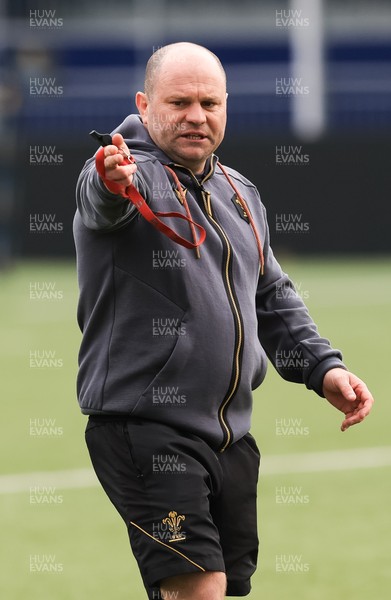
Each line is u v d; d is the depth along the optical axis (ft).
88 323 45.37
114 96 326.24
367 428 110.42
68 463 97.76
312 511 81.97
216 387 44.93
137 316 44.47
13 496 87.30
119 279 44.47
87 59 340.18
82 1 351.67
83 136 316.19
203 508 43.57
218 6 355.56
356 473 92.84
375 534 76.54
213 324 44.86
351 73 342.23
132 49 343.87
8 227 261.03
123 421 44.80
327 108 333.21
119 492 44.50
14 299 217.36
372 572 68.64
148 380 44.42
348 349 159.22
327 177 280.10
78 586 66.69
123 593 65.46
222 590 43.09
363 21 347.77
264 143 278.05
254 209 48.39
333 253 281.74
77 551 73.61
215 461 45.16
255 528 47.11
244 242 46.85
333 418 115.44
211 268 45.34
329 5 347.77
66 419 116.06
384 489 87.86
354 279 242.58
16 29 323.57
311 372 48.21
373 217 281.95
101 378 44.86
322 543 74.59
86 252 44.91
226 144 278.26
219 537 45.80
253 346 46.21
